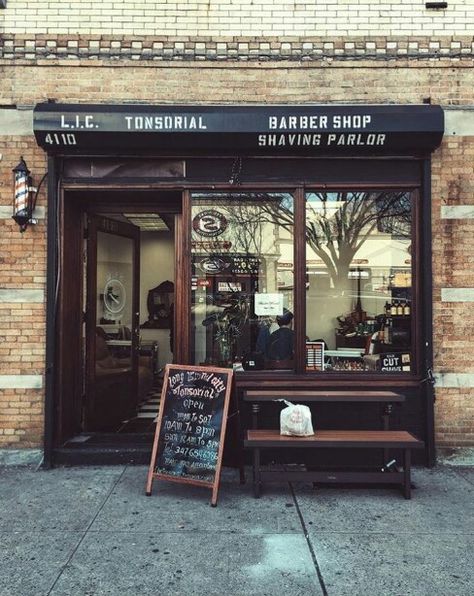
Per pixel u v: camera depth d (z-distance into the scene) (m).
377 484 5.02
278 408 5.79
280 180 5.92
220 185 5.89
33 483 5.13
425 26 5.93
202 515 4.37
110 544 3.87
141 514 4.39
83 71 5.88
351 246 6.07
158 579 3.40
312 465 5.55
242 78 5.90
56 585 3.34
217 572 3.49
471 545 3.88
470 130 5.88
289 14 5.93
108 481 5.18
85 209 6.51
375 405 5.82
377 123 5.59
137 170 5.91
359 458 5.77
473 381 5.79
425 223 5.82
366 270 6.05
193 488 4.98
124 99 5.88
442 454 5.77
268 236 6.03
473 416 5.79
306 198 6.02
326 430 5.53
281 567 3.55
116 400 7.09
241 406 5.77
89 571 3.50
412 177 5.92
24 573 3.48
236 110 5.70
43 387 5.79
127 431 6.75
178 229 6.45
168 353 11.99
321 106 5.76
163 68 5.89
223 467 5.66
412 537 3.99
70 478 5.27
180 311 6.01
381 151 5.82
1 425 5.77
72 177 5.90
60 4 5.89
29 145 5.86
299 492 4.90
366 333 6.03
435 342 5.82
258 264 6.03
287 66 5.89
